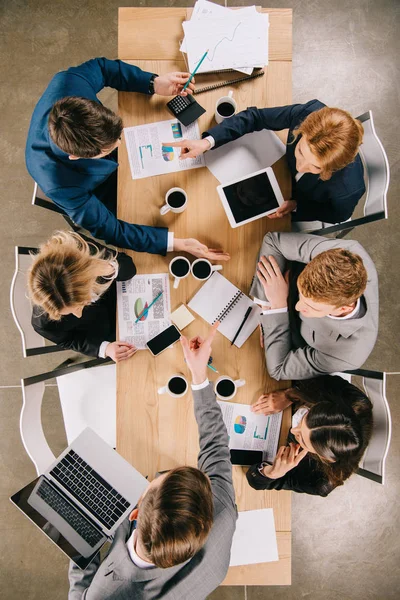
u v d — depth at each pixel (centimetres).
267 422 176
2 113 264
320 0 269
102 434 202
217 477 152
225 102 184
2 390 255
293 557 255
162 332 175
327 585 254
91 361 204
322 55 270
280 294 173
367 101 270
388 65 270
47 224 262
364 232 264
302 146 154
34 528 252
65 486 164
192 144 175
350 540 255
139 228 175
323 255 145
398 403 259
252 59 182
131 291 178
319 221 204
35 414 182
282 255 176
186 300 179
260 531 173
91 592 136
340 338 163
